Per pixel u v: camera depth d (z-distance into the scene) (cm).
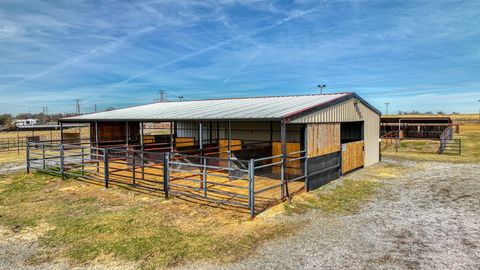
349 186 964
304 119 877
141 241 530
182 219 635
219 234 561
